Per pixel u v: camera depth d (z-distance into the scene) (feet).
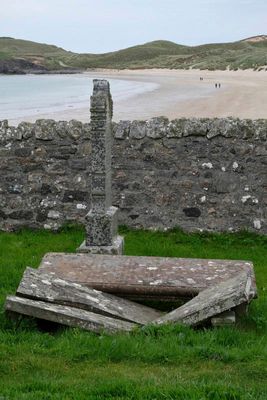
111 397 15.58
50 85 278.05
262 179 36.52
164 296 24.38
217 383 16.22
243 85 230.48
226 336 20.48
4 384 16.70
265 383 16.80
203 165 36.91
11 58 540.11
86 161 37.24
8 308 21.17
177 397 15.40
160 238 36.47
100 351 18.99
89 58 630.33
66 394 15.79
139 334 20.66
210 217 37.14
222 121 36.68
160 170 37.22
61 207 37.73
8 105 151.23
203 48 596.29
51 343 19.94
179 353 18.86
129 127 37.27
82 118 109.60
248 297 21.52
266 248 35.53
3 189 38.04
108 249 31.32
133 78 355.15
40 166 37.68
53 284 23.03
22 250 33.35
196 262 26.73
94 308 22.39
